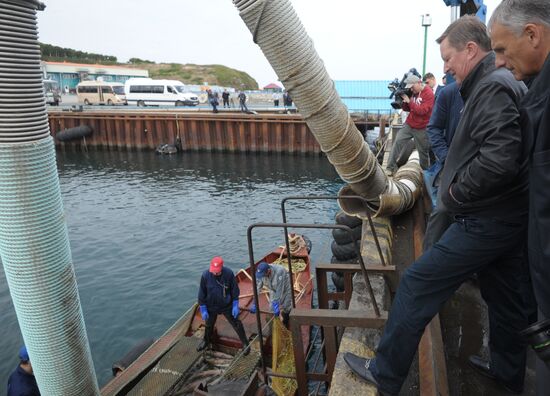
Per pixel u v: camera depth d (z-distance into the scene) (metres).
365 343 2.91
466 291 4.00
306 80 3.00
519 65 1.68
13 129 2.17
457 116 4.35
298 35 2.81
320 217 18.50
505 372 2.68
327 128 3.41
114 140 34.62
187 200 21.70
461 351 3.19
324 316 2.81
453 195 2.14
